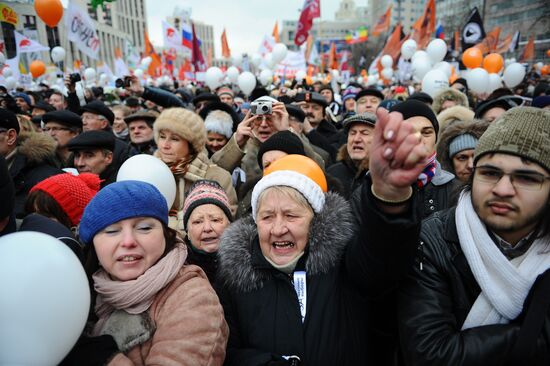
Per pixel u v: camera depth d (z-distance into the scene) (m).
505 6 41.44
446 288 1.32
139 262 1.28
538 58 35.28
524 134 1.16
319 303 1.44
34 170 3.04
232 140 3.26
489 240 1.23
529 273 1.19
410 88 9.83
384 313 1.51
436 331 1.25
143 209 1.29
